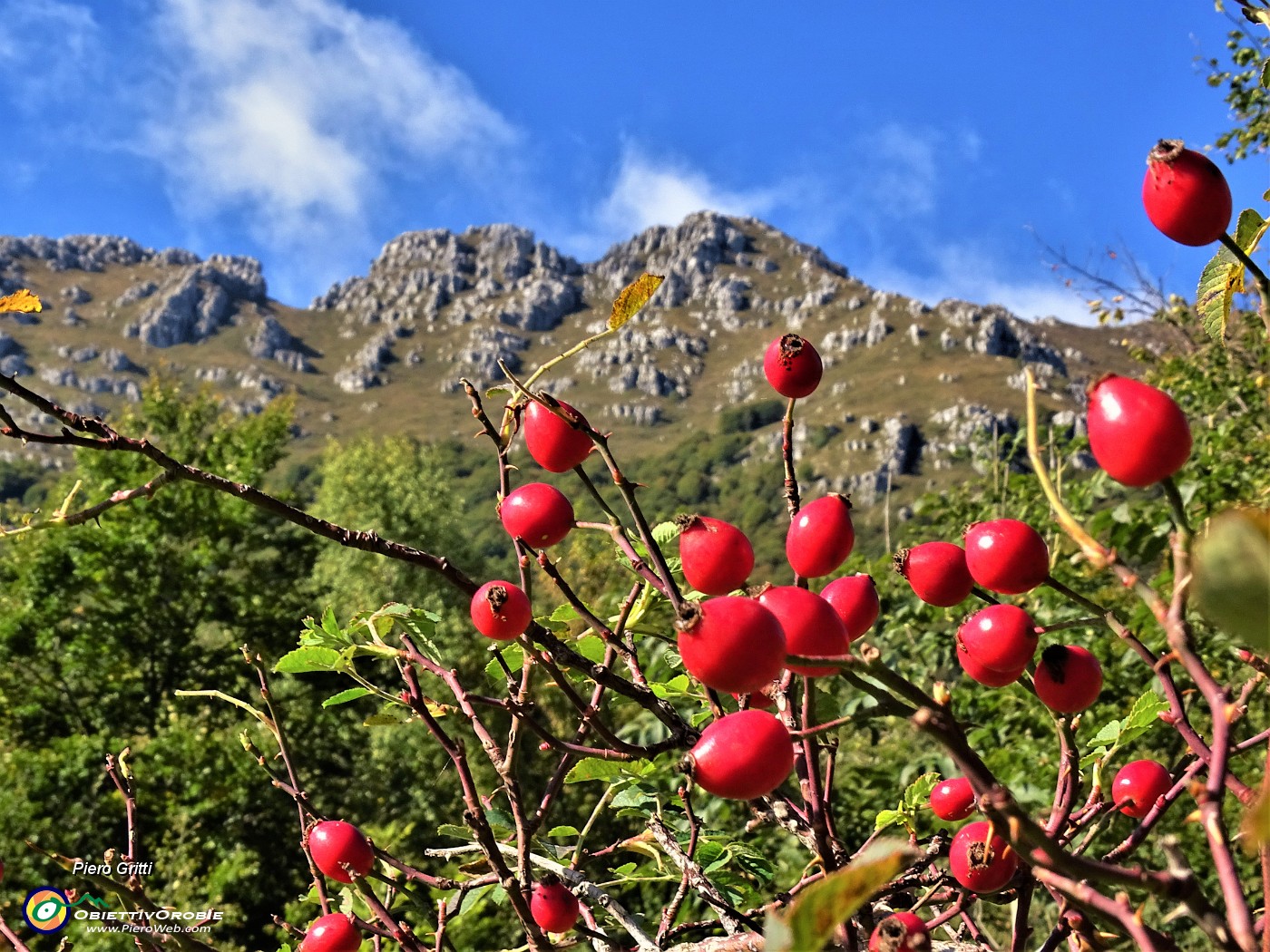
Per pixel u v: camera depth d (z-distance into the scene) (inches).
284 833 607.2
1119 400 41.3
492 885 85.0
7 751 668.1
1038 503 297.0
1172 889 34.8
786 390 70.8
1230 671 178.9
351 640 82.5
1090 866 35.8
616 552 84.2
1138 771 64.1
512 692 71.0
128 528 919.7
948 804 74.3
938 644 236.1
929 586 62.7
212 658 937.5
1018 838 36.2
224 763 580.4
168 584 938.7
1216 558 23.8
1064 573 199.2
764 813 74.0
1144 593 38.7
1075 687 58.1
